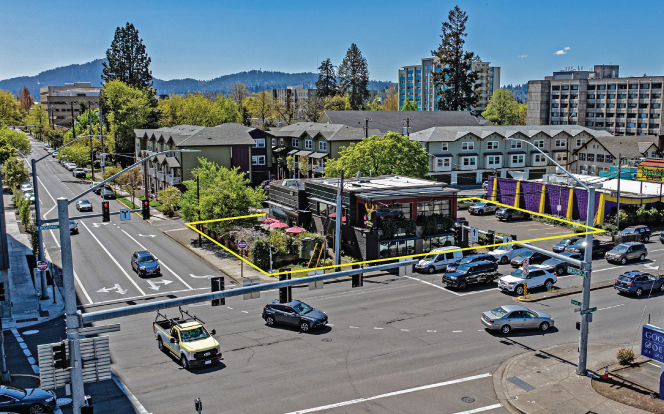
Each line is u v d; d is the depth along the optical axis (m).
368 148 63.62
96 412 22.11
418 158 64.94
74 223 62.88
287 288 21.88
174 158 79.62
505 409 22.59
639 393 23.69
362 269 23.06
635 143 94.12
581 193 63.72
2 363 25.88
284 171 100.44
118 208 76.31
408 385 24.62
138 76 140.00
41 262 38.22
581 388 24.31
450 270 42.34
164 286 42.16
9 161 89.19
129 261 49.62
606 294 38.91
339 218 40.47
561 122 158.25
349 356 27.92
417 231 47.19
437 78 140.00
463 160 90.44
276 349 28.95
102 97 138.38
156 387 24.45
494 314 31.39
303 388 24.27
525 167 95.38
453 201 49.47
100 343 17.09
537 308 35.81
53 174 112.69
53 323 34.25
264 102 172.50
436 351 28.58
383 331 31.59
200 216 55.66
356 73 175.88
